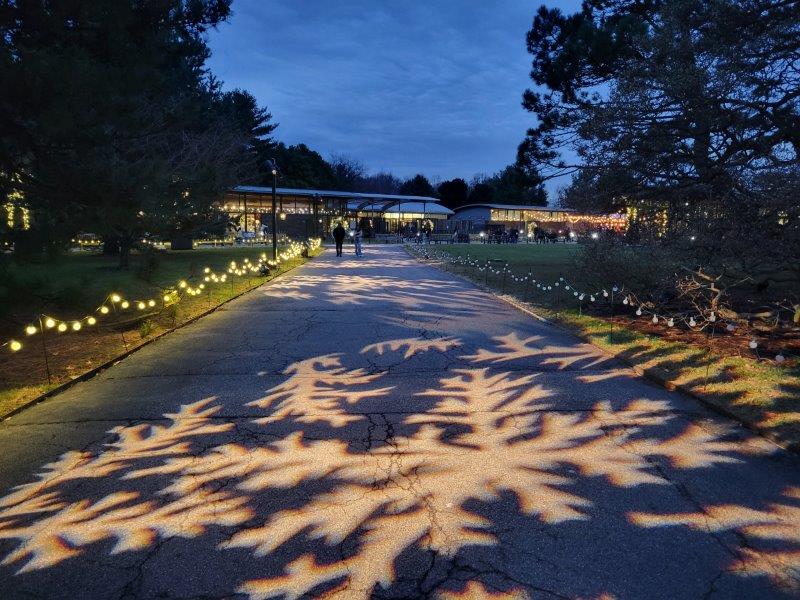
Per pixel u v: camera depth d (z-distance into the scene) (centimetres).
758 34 812
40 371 537
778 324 676
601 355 594
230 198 3669
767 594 206
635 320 770
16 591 213
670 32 855
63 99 611
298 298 1084
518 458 330
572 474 308
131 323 762
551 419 397
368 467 320
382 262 2153
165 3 802
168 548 240
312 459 332
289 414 416
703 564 225
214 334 731
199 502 281
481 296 1106
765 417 378
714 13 816
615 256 978
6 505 282
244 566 226
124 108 717
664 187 961
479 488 292
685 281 842
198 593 210
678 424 384
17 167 727
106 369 556
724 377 475
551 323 788
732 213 795
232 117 4059
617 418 397
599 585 212
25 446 359
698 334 659
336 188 7462
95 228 691
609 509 269
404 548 237
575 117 1080
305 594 208
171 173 856
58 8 668
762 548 236
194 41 1074
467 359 583
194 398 458
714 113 828
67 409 433
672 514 264
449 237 5406
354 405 435
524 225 6856
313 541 244
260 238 3847
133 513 271
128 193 703
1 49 609
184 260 2152
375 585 213
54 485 303
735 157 853
